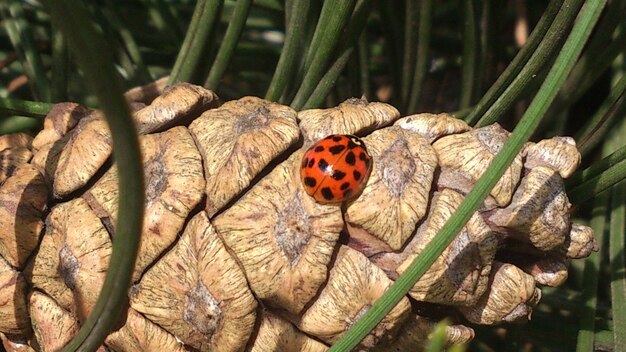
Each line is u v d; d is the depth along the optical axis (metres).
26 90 0.14
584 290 0.10
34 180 0.09
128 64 0.13
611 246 0.10
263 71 0.14
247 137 0.08
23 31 0.12
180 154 0.08
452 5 0.15
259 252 0.08
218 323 0.08
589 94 0.14
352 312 0.08
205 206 0.08
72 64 0.14
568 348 0.11
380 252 0.08
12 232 0.08
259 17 0.15
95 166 0.08
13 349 0.09
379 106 0.09
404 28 0.13
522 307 0.08
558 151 0.09
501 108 0.10
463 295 0.08
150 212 0.08
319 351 0.08
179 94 0.09
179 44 0.13
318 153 0.08
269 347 0.08
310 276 0.08
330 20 0.10
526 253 0.09
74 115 0.09
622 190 0.10
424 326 0.08
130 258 0.06
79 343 0.07
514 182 0.08
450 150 0.08
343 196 0.08
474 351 0.12
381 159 0.08
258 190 0.08
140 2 0.14
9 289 0.08
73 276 0.08
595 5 0.07
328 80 0.10
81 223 0.08
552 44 0.09
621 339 0.10
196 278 0.08
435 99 0.15
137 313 0.08
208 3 0.10
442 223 0.08
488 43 0.12
